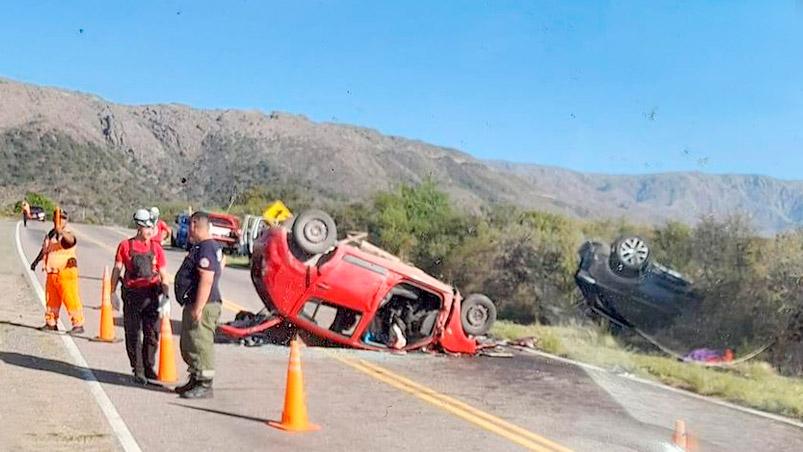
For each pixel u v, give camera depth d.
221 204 97.25
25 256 25.09
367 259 11.97
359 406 8.77
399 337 12.22
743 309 8.93
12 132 157.12
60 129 162.88
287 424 7.67
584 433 8.03
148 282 9.07
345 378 10.27
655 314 8.77
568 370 11.47
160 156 169.88
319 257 11.88
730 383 10.64
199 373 8.55
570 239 16.00
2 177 134.88
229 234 35.53
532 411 8.90
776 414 9.55
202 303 8.41
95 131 175.25
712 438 8.14
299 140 158.88
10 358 9.87
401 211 28.84
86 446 6.72
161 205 87.00
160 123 184.38
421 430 7.90
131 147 169.62
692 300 8.68
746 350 8.87
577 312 12.95
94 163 150.88
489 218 26.98
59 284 11.95
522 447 7.46
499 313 19.52
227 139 168.75
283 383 9.59
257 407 8.36
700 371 11.20
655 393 10.25
